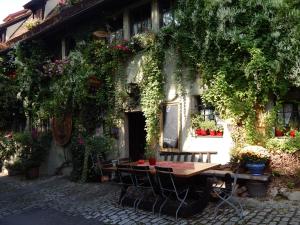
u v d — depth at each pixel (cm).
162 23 997
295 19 737
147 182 727
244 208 658
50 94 1355
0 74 1479
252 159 729
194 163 768
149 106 980
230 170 769
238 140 805
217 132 854
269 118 783
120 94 1071
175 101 938
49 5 1705
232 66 805
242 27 796
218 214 638
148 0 1016
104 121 1128
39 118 1405
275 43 753
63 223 675
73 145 1148
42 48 1411
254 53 759
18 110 1544
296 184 717
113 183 1005
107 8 1123
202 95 866
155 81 965
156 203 691
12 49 1466
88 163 1074
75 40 1279
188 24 881
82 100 1148
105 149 1060
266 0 761
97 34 1091
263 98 779
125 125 1078
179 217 644
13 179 1338
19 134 1365
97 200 830
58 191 986
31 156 1309
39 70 1380
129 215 687
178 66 918
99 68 1118
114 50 1057
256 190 717
